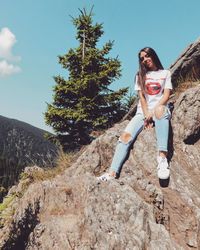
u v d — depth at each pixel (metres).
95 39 6.62
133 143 2.68
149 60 2.68
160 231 2.04
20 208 2.53
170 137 2.73
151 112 2.57
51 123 6.07
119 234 1.97
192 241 2.11
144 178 2.47
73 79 6.14
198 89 2.84
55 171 3.41
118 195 2.19
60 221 2.16
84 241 1.99
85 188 2.27
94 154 2.87
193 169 2.58
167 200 2.32
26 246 2.24
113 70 6.04
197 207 2.24
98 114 5.98
